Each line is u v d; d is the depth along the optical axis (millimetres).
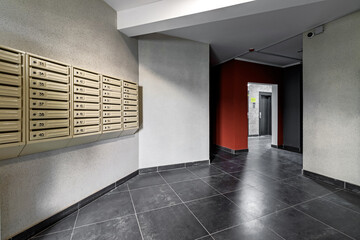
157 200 2062
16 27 1353
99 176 2164
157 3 2191
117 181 2457
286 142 5160
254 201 2031
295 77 4852
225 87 4727
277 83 5066
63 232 1517
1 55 1178
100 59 2117
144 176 2832
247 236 1453
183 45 3215
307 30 2844
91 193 2053
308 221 1653
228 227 1567
